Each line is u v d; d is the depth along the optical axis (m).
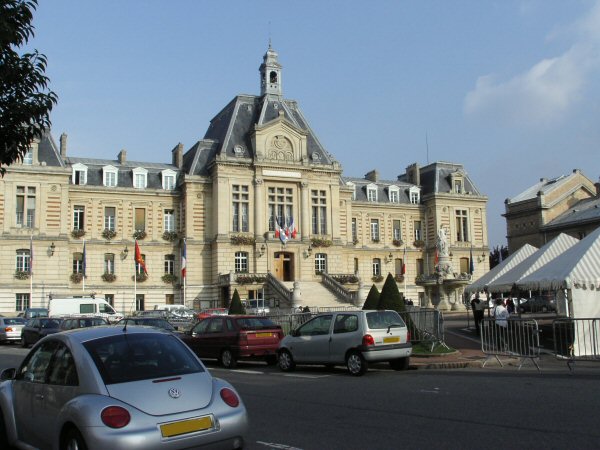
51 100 13.81
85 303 48.53
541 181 94.31
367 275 81.12
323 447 10.46
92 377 8.48
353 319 21.25
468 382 17.84
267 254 66.69
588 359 20.73
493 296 55.41
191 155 72.06
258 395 16.44
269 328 25.48
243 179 67.12
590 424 11.66
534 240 86.56
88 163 68.19
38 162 61.59
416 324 26.86
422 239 84.62
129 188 67.62
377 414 13.24
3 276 59.38
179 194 69.50
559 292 40.41
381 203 82.81
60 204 62.12
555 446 10.09
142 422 7.92
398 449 10.20
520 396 14.98
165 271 68.12
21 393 9.88
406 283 82.75
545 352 25.17
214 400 8.61
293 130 69.44
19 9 13.12
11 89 13.41
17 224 60.50
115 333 9.43
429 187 85.62
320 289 64.44
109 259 66.44
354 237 81.19
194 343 26.30
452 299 61.09
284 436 11.34
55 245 61.28
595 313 26.33
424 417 12.76
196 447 8.14
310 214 69.50
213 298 66.38
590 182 89.06
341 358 21.19
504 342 22.50
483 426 11.73
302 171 69.19
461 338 32.84
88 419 7.87
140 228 68.12
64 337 9.54
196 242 67.12
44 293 60.31
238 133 69.56
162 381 8.57
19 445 9.80
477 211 85.56
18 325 41.59
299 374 21.86
